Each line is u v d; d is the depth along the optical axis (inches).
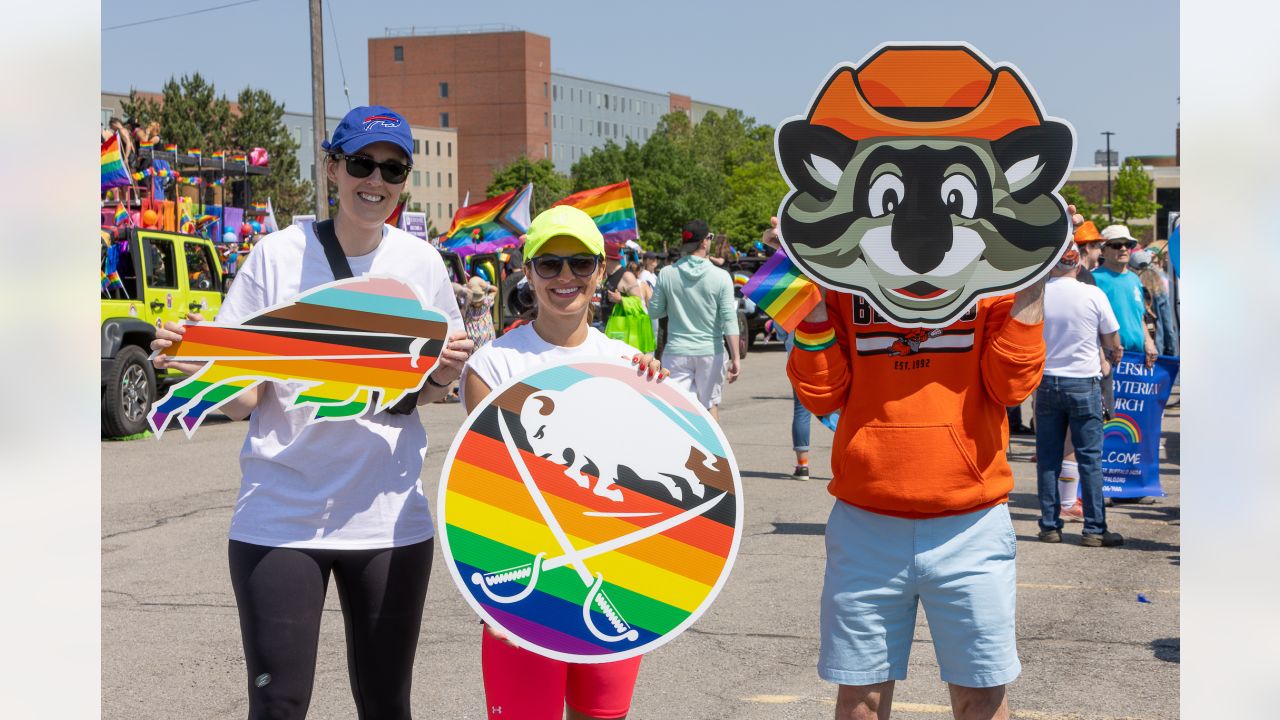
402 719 136.6
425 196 5856.3
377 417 134.3
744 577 274.1
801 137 134.6
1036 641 226.5
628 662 131.2
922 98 133.6
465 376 135.8
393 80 6087.6
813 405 136.3
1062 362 305.7
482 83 5989.2
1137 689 198.7
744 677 206.2
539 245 131.9
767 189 3353.8
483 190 6023.6
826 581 139.4
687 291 365.1
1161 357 370.3
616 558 129.5
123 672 207.2
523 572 128.6
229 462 448.5
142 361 516.1
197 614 242.5
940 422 131.6
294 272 135.6
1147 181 3191.4
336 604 251.4
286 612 128.6
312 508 130.4
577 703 132.2
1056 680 203.9
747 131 5236.2
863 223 133.6
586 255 132.0
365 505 132.4
